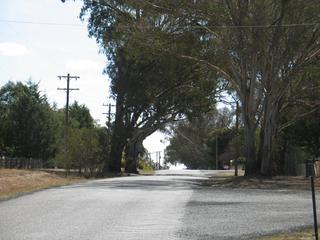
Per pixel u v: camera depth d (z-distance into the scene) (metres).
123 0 39.72
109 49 51.81
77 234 12.12
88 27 49.00
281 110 42.78
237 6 35.91
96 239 11.48
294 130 49.34
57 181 35.06
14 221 14.20
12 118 57.12
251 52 37.72
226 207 17.67
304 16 34.62
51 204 18.33
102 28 48.50
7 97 74.06
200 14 36.84
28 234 12.14
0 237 11.76
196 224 13.67
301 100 43.81
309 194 24.16
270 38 36.41
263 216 15.29
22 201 19.38
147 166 100.00
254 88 39.66
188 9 36.53
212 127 120.44
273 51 37.56
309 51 37.66
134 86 54.84
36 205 18.03
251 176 39.34
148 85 54.44
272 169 40.28
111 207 17.42
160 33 37.69
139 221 14.18
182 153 130.12
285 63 38.62
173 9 36.69
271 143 39.91
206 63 40.25
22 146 56.44
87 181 35.09
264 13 34.97
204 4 36.28
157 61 46.47
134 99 55.94
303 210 16.88
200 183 35.09
